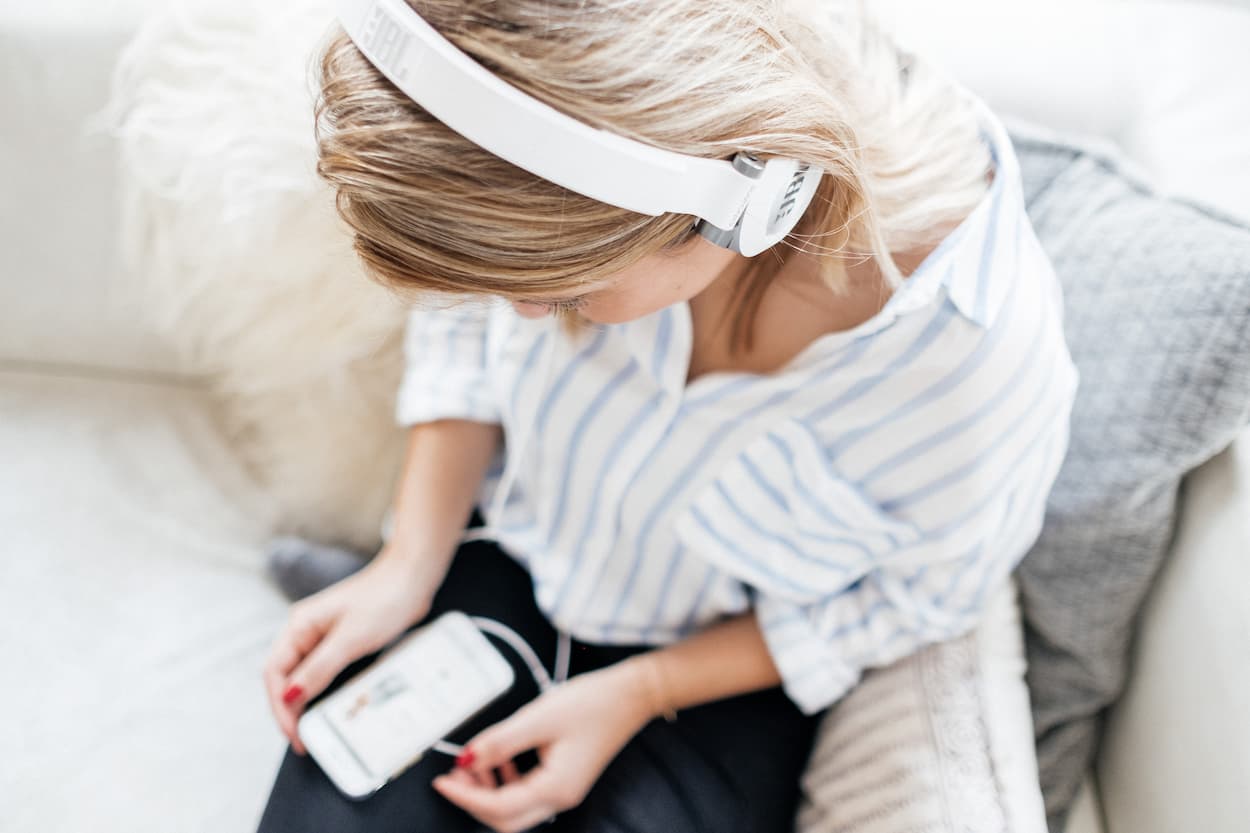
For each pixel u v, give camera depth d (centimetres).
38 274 91
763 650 72
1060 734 71
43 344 96
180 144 78
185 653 83
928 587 65
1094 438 64
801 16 43
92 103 81
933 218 53
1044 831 61
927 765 63
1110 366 63
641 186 35
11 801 75
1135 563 65
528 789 67
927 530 61
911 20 78
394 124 34
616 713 69
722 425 63
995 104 77
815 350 57
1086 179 69
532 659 77
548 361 67
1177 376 60
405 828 67
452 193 35
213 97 76
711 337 62
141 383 98
